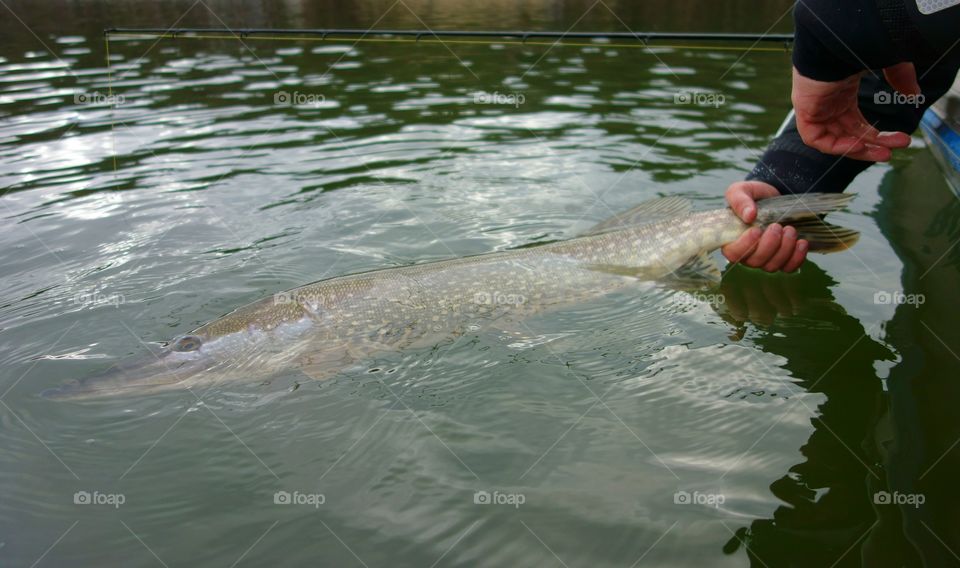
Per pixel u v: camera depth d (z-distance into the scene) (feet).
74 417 2.72
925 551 2.13
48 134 5.18
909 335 3.06
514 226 3.98
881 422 2.61
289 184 4.49
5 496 2.40
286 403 2.80
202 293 3.41
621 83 6.32
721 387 2.81
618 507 2.33
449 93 6.14
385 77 6.68
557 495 2.39
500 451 2.56
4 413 2.71
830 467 2.43
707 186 4.29
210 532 2.30
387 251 3.76
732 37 4.43
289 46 8.02
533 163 4.72
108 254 3.71
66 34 8.31
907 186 4.35
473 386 2.86
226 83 6.46
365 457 2.56
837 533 2.21
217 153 4.91
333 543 2.26
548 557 2.19
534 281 3.24
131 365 2.89
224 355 2.95
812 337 3.07
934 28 2.23
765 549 2.18
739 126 5.19
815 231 3.21
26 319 3.21
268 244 3.84
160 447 2.60
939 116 4.14
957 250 3.65
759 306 3.30
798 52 2.51
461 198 4.30
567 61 7.17
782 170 3.30
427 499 2.39
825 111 2.60
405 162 4.77
